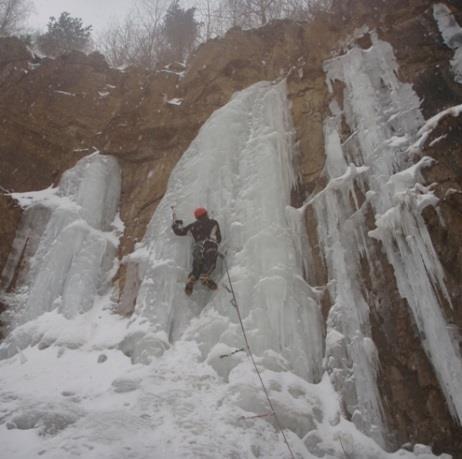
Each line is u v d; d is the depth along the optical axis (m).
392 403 4.97
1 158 8.65
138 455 3.86
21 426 4.23
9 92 9.33
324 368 5.47
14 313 6.88
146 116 9.02
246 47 9.24
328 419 5.00
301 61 8.59
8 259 7.39
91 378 5.48
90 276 7.04
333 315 5.74
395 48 7.54
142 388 5.00
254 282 5.98
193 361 5.52
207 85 8.95
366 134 6.77
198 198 6.97
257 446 4.38
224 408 4.80
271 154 7.11
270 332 5.54
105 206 8.15
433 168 5.84
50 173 8.80
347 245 6.10
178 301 6.20
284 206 6.70
